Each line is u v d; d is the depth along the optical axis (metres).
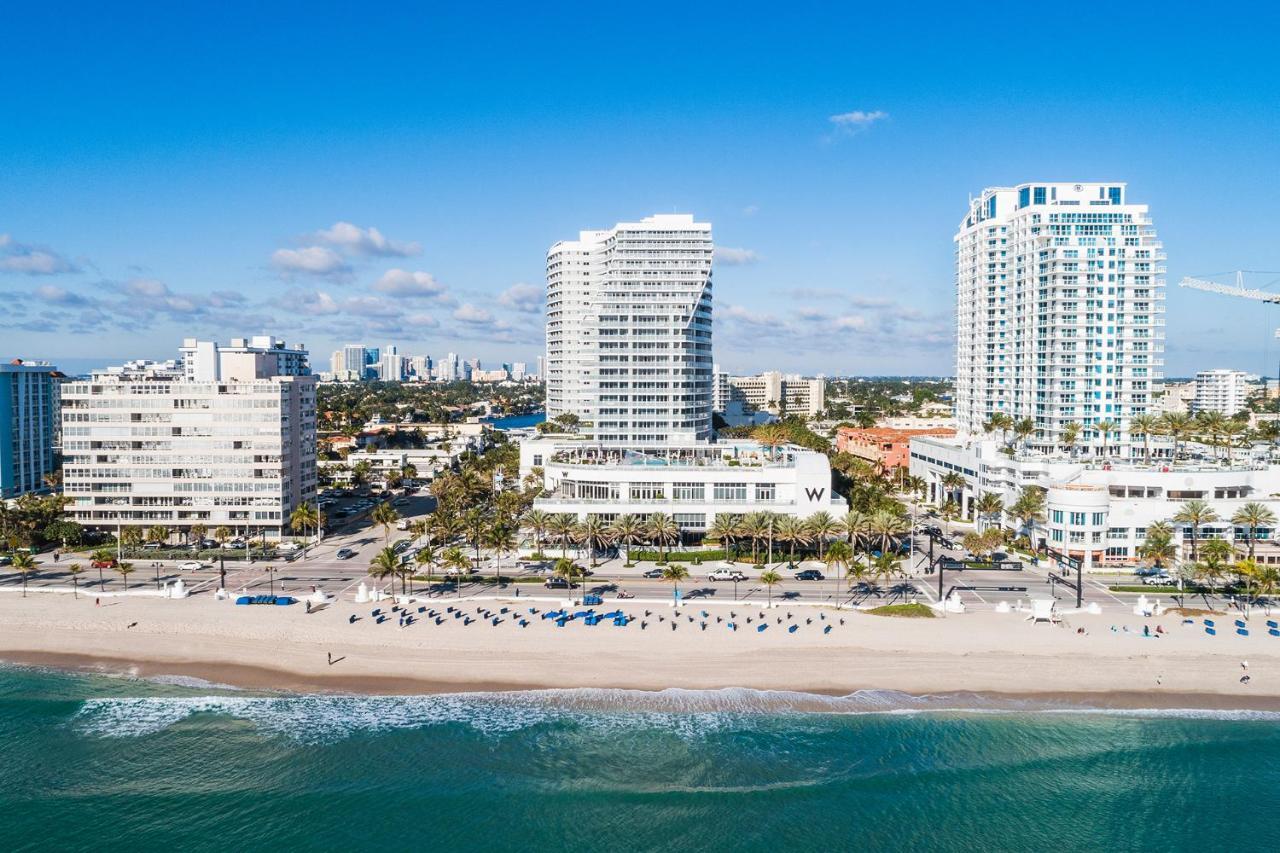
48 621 134.38
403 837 84.81
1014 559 173.12
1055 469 189.00
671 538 179.75
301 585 155.12
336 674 116.62
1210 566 142.50
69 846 83.44
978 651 121.44
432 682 114.31
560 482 192.50
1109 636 125.69
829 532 163.25
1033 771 95.75
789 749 99.75
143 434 194.00
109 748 99.75
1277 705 108.56
